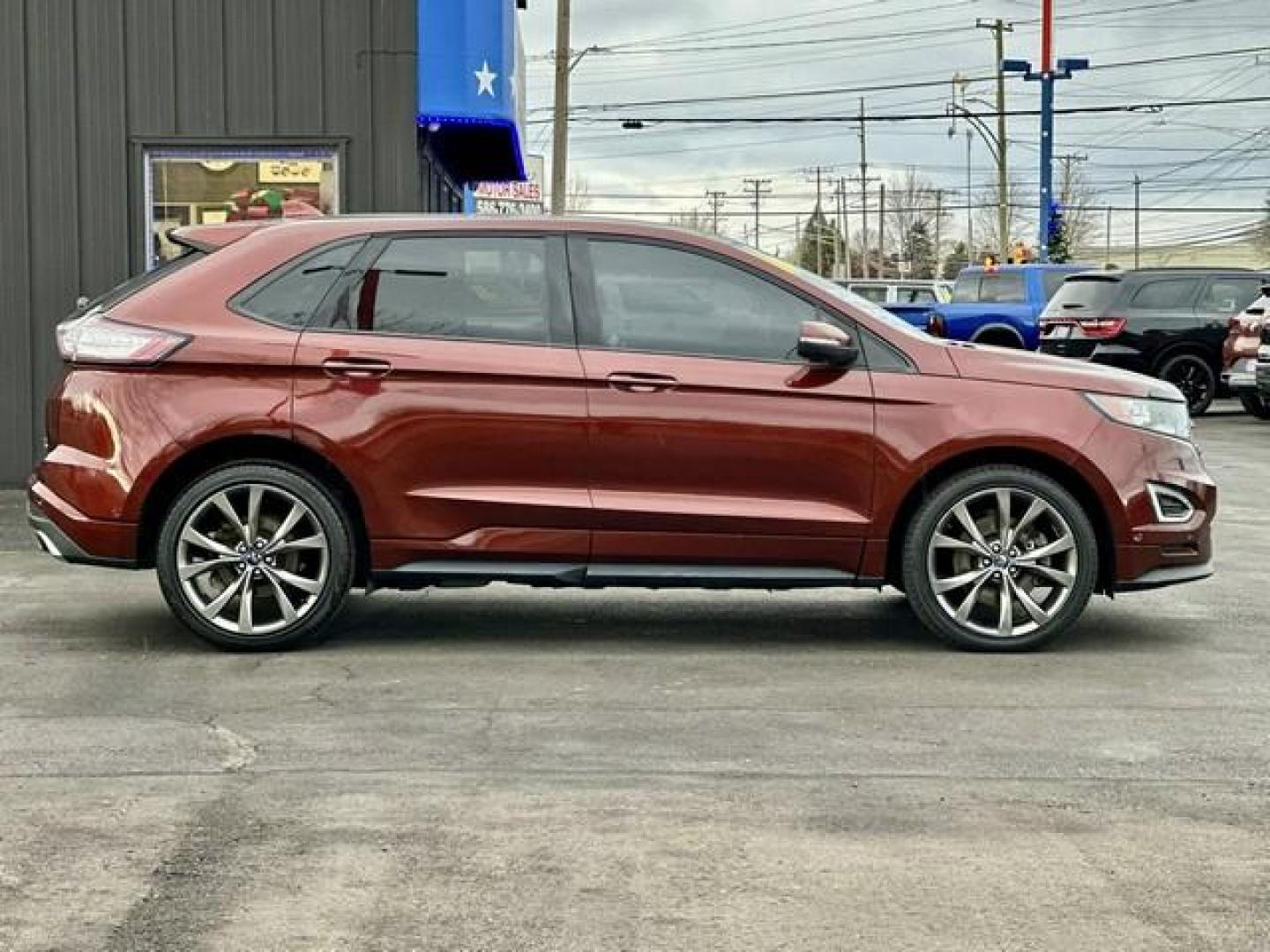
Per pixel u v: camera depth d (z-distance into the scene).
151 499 6.73
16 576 8.94
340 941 3.86
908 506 6.86
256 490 6.71
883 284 31.88
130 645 7.05
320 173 12.26
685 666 6.67
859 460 6.72
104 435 6.70
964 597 6.88
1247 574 9.12
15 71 12.12
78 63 12.13
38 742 5.50
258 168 12.24
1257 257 86.12
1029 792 4.99
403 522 6.69
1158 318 20.59
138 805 4.84
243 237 6.91
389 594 8.35
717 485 6.72
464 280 6.80
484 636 7.29
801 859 4.40
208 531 6.78
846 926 3.95
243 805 4.84
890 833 4.61
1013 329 24.25
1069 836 4.59
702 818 4.73
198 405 6.67
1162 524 6.86
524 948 3.82
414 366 6.66
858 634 7.35
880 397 6.73
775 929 3.93
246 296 6.78
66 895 4.15
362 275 6.80
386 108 12.19
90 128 12.16
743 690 6.25
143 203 12.23
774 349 6.79
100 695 6.13
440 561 6.73
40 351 12.28
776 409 6.69
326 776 5.13
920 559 6.81
